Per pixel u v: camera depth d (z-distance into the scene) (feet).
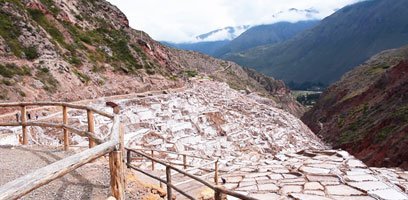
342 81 293.43
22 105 24.59
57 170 8.12
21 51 87.20
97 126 60.39
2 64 77.82
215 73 446.60
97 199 12.94
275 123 139.44
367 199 20.88
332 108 237.04
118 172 11.82
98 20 164.96
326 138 185.98
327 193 22.31
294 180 26.53
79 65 107.96
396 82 166.71
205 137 86.48
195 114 102.94
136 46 168.66
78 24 142.10
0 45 82.48
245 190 24.88
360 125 153.38
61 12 134.82
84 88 97.60
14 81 74.74
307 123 286.87
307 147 117.39
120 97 109.91
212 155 66.90
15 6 99.91
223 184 27.61
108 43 150.61
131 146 54.24
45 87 81.30
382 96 165.58
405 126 96.17
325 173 27.78
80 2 163.84
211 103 140.46
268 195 22.99
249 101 200.44
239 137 95.30
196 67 439.22
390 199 20.77
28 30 95.55
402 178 27.17
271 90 516.32
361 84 247.09
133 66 143.64
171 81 157.07
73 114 68.23
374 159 101.04
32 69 84.17
